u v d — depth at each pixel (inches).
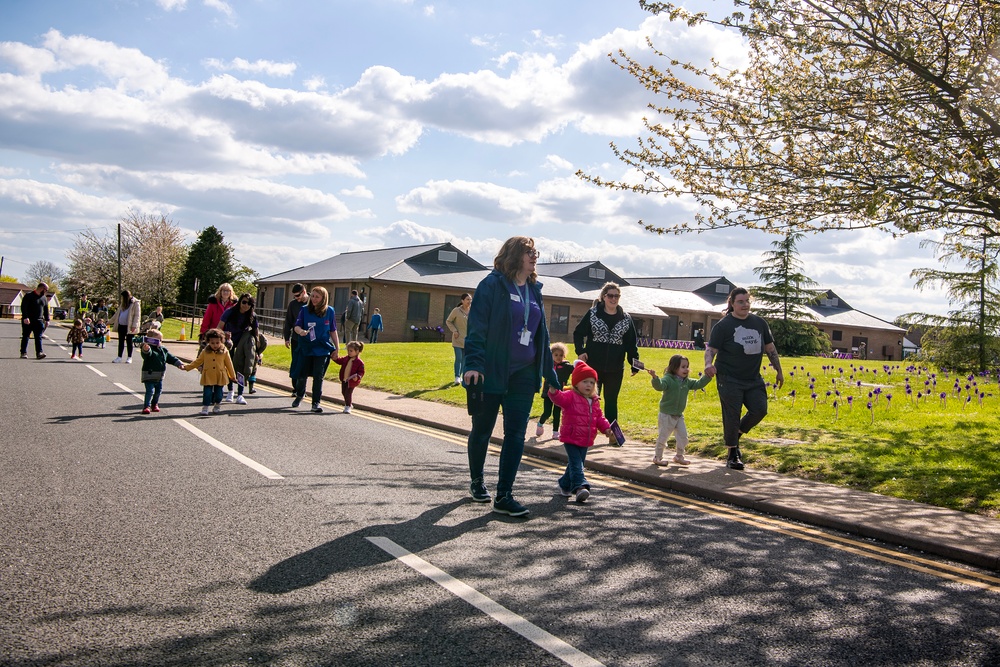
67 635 125.5
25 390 474.6
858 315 2568.9
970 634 145.1
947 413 493.4
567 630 137.3
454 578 162.1
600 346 371.2
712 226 360.5
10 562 159.5
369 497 233.6
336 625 134.2
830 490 273.0
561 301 1956.2
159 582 151.9
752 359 316.2
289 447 318.3
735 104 343.3
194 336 1470.2
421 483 259.8
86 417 373.4
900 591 170.1
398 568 166.7
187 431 345.4
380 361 848.9
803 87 326.3
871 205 288.8
